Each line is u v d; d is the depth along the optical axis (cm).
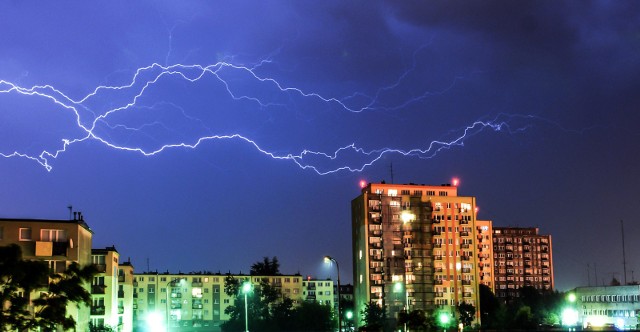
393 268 17900
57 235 8519
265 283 17712
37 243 8312
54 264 8431
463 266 18375
